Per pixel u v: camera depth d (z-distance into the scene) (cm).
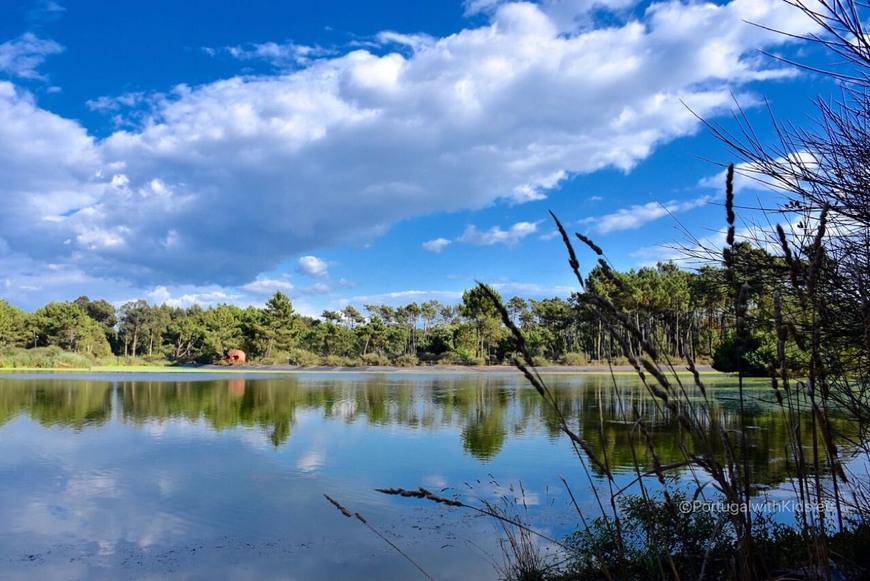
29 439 1391
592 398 2195
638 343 146
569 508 756
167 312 10156
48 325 7012
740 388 145
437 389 2897
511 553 613
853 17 198
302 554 646
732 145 264
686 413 141
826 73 217
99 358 6481
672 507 184
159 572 610
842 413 232
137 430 1532
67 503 855
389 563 614
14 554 661
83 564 631
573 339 5297
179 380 3669
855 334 230
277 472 1037
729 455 143
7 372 4694
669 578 296
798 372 226
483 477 973
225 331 6862
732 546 174
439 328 7300
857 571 229
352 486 932
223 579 591
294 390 2858
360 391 2784
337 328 6806
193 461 1134
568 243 148
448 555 625
